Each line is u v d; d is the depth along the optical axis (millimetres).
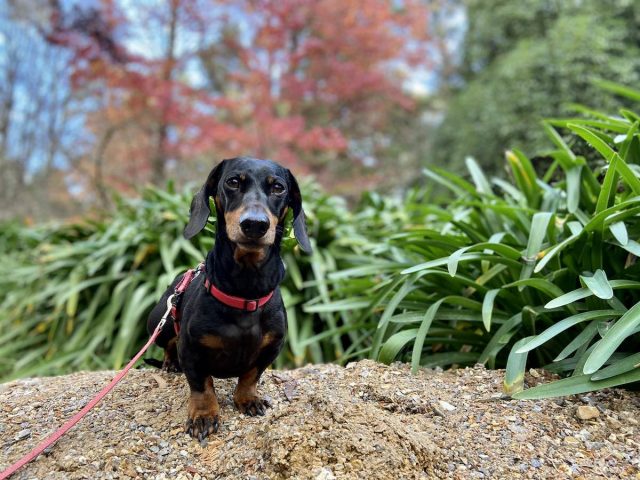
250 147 2488
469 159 1143
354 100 3412
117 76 2352
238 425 611
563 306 762
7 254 2035
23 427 628
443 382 731
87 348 1190
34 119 3979
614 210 717
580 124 958
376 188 3486
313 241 1284
